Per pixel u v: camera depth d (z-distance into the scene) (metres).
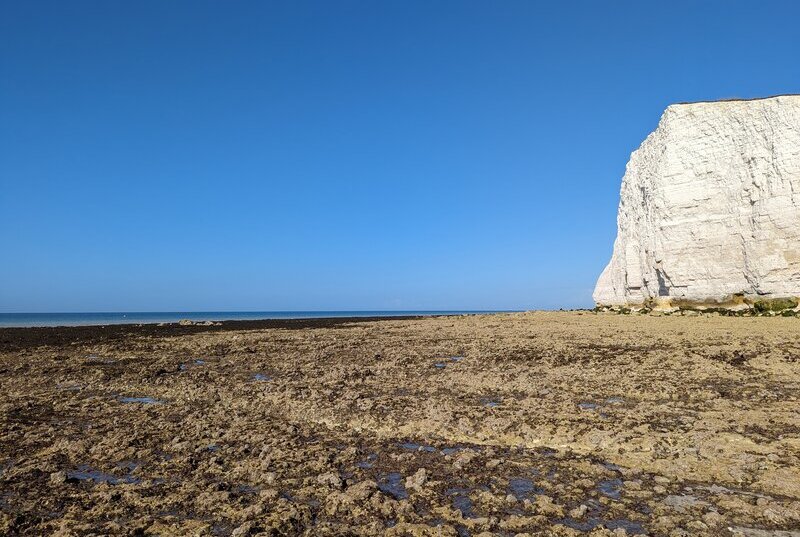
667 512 6.11
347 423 10.45
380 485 7.18
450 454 8.38
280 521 5.98
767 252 33.91
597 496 6.63
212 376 16.95
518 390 13.16
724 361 16.31
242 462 8.09
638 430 9.29
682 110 39.72
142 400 13.50
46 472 7.85
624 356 18.16
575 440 8.91
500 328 34.47
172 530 5.83
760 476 7.10
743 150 36.44
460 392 13.15
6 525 5.95
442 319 54.81
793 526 5.73
